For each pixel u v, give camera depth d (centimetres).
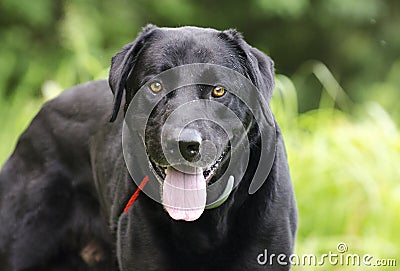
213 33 683
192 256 677
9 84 1734
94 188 786
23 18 1736
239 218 671
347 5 1883
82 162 793
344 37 2011
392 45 1991
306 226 992
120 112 755
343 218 988
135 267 689
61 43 1686
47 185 805
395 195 983
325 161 1015
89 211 799
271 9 1803
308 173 1008
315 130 1134
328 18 1947
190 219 629
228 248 676
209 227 666
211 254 677
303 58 2061
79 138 792
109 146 752
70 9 1633
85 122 792
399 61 1842
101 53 1496
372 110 1159
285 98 1104
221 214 664
